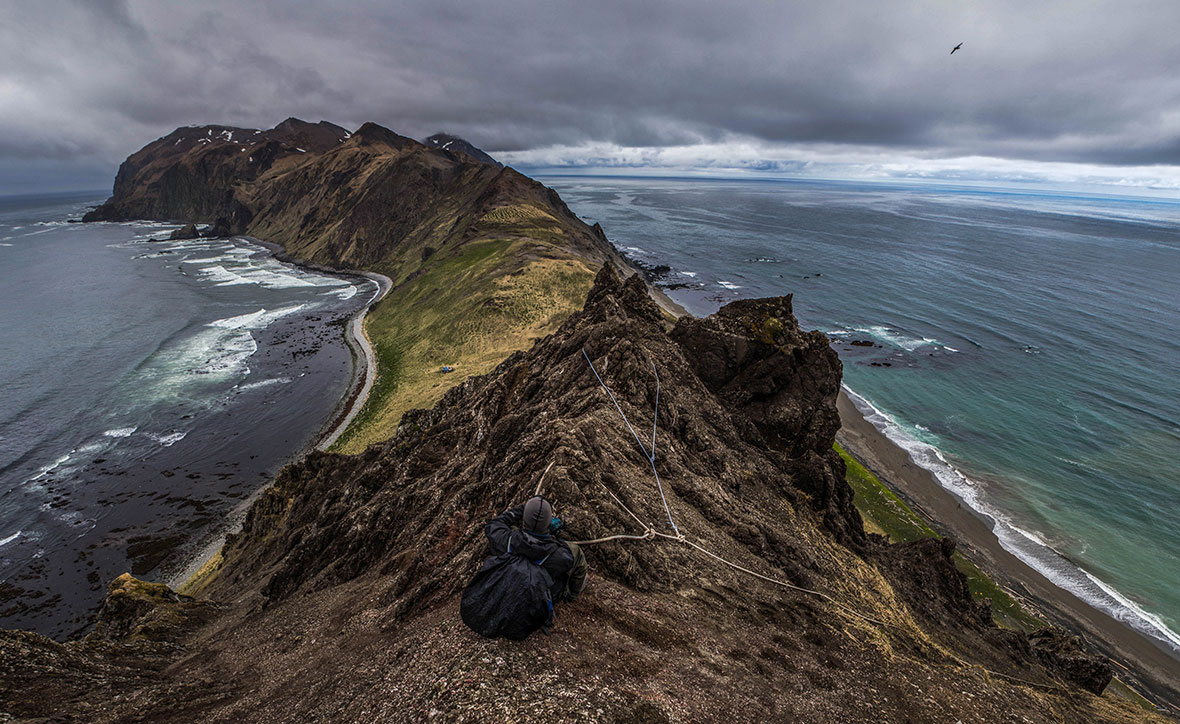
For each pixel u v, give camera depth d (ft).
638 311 110.11
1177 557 156.76
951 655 43.47
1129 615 133.90
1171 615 134.92
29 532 162.91
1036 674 59.52
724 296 452.35
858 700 28.96
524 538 21.70
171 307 430.61
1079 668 67.15
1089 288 514.68
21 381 274.57
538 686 20.27
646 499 43.60
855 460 196.65
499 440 62.49
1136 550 158.71
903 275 551.59
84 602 138.10
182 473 195.11
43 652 37.24
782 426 92.22
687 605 32.78
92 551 155.12
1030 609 130.11
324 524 94.58
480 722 18.17
